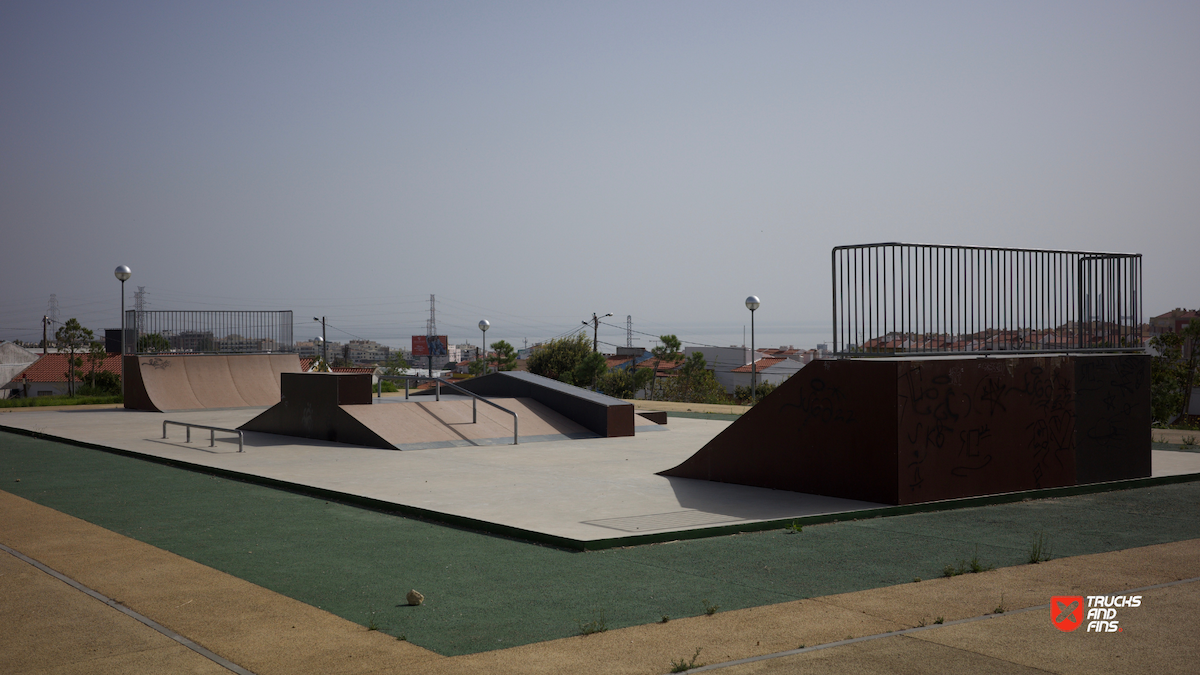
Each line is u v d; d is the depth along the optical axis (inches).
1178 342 1409.9
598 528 308.0
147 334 1007.0
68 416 850.8
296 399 658.2
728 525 313.3
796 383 399.9
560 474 456.1
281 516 346.9
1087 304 444.1
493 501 368.5
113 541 297.1
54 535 306.8
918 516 348.8
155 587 236.2
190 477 460.8
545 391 725.3
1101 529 322.0
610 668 172.4
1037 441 406.6
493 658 178.7
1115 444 438.0
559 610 214.8
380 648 185.5
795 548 287.6
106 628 199.8
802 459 396.5
